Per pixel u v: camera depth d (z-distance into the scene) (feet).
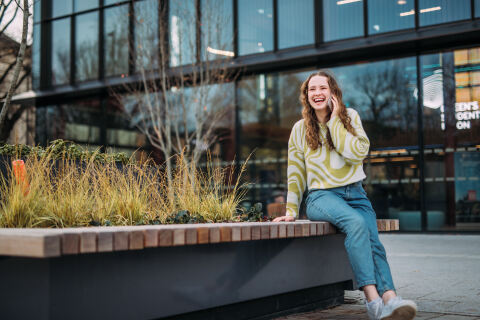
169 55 42.70
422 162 36.65
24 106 48.49
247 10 41.45
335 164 11.13
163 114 43.21
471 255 23.89
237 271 9.68
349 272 12.92
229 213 13.26
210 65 41.39
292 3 40.11
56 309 6.83
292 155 12.15
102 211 11.54
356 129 11.02
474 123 35.60
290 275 10.93
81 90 46.65
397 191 37.35
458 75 36.06
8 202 10.73
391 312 8.90
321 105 11.22
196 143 40.70
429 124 36.73
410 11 36.55
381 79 38.17
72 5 47.37
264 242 10.31
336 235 12.46
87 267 7.25
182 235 7.86
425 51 36.96
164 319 8.53
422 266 20.29
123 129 45.29
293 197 12.12
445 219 36.06
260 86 41.42
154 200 13.51
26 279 6.94
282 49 40.32
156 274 8.21
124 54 44.93
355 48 37.40
